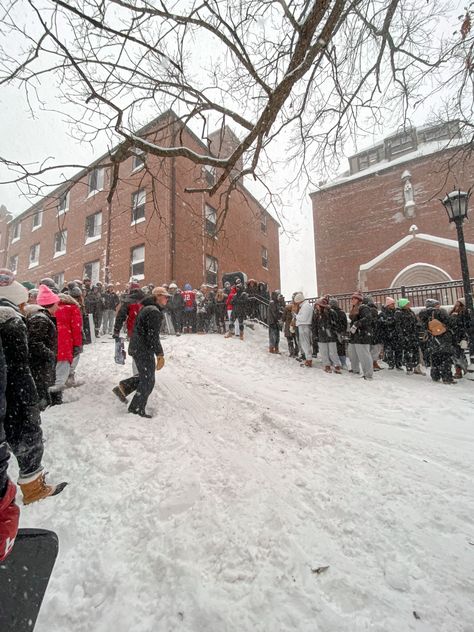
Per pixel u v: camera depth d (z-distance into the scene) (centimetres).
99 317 995
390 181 1967
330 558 179
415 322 669
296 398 487
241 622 143
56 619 152
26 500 161
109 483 253
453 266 1545
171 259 1360
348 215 2092
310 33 356
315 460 287
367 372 619
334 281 2097
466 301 648
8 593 94
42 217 2117
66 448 317
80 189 1817
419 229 1820
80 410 405
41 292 424
